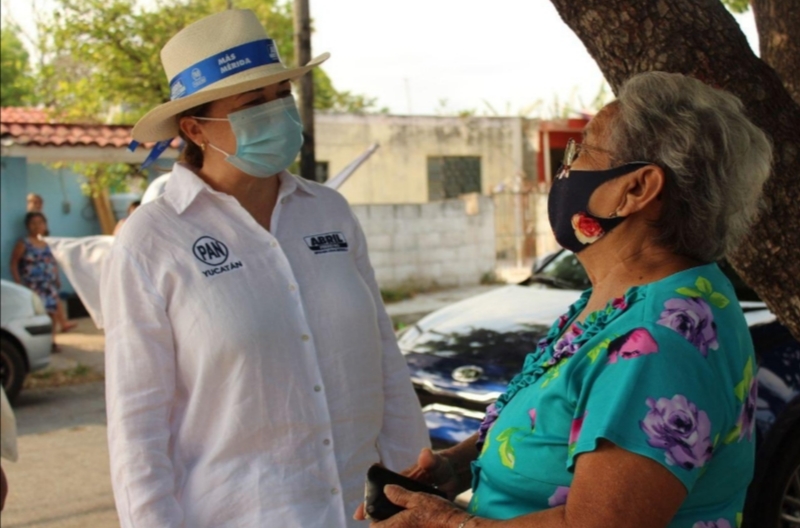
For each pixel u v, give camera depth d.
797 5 2.81
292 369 2.29
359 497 2.39
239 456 2.25
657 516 1.42
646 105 1.61
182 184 2.35
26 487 5.69
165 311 2.24
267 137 2.37
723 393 1.51
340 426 2.38
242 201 2.43
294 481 2.26
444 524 1.65
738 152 1.59
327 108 23.55
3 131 11.50
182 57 2.39
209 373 2.23
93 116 13.55
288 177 2.51
